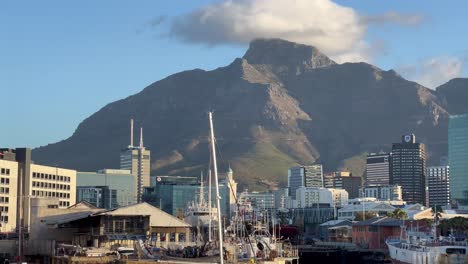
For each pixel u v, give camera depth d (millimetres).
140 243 156625
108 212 169000
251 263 138000
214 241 190750
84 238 182750
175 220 173375
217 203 93750
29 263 176250
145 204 171375
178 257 148625
